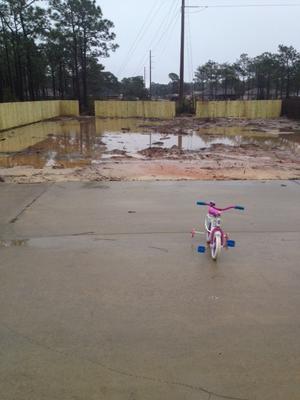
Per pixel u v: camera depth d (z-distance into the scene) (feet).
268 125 102.37
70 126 97.55
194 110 140.67
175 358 10.44
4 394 9.17
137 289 14.17
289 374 9.89
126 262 16.49
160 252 17.56
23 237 19.34
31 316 12.41
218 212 17.38
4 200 26.07
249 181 32.22
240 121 115.55
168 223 21.48
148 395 9.16
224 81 209.05
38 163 43.50
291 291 14.19
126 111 134.31
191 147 58.80
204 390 9.32
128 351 10.71
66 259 16.78
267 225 21.33
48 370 9.97
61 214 23.00
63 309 12.81
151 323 12.03
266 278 15.19
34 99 155.53
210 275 15.37
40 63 156.15
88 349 10.79
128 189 29.07
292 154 51.67
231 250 17.88
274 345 11.04
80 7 151.43
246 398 9.10
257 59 192.13
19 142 64.08
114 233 19.93
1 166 41.34
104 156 49.06
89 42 160.76
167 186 30.09
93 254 17.30
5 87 145.38
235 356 10.55
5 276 15.19
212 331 11.67
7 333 11.51
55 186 30.12
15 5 128.26
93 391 9.27
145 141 67.00
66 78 192.03
